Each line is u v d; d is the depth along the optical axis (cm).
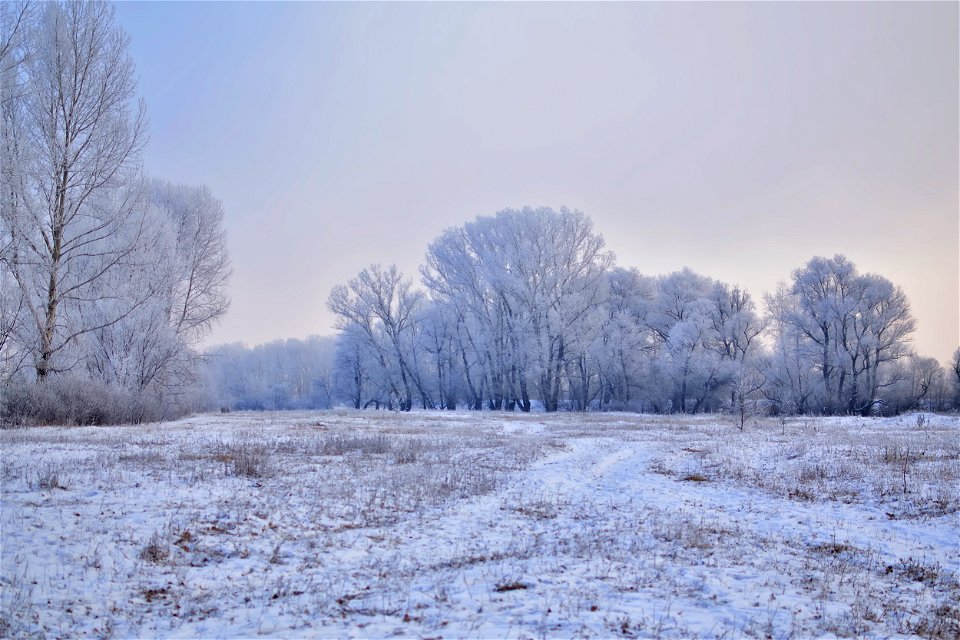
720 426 3838
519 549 1085
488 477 1775
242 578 884
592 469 2100
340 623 707
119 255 2925
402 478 1644
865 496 1593
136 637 664
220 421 3394
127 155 2781
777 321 6356
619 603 786
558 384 5925
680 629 700
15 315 2542
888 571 1030
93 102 2697
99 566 871
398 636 658
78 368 3023
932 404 6141
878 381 5966
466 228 6431
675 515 1421
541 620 711
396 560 997
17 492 1180
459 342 6850
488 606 766
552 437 3084
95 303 3128
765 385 5697
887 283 5609
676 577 925
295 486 1472
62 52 2642
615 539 1177
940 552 1145
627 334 6275
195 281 3991
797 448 2306
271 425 3131
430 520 1278
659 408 6116
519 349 5966
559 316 5738
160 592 814
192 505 1208
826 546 1174
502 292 6097
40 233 2619
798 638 694
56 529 985
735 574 956
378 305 6806
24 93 2577
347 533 1143
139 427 2652
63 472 1375
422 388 7056
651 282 7538
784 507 1536
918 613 823
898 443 2420
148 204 3334
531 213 5906
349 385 8031
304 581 877
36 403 2498
